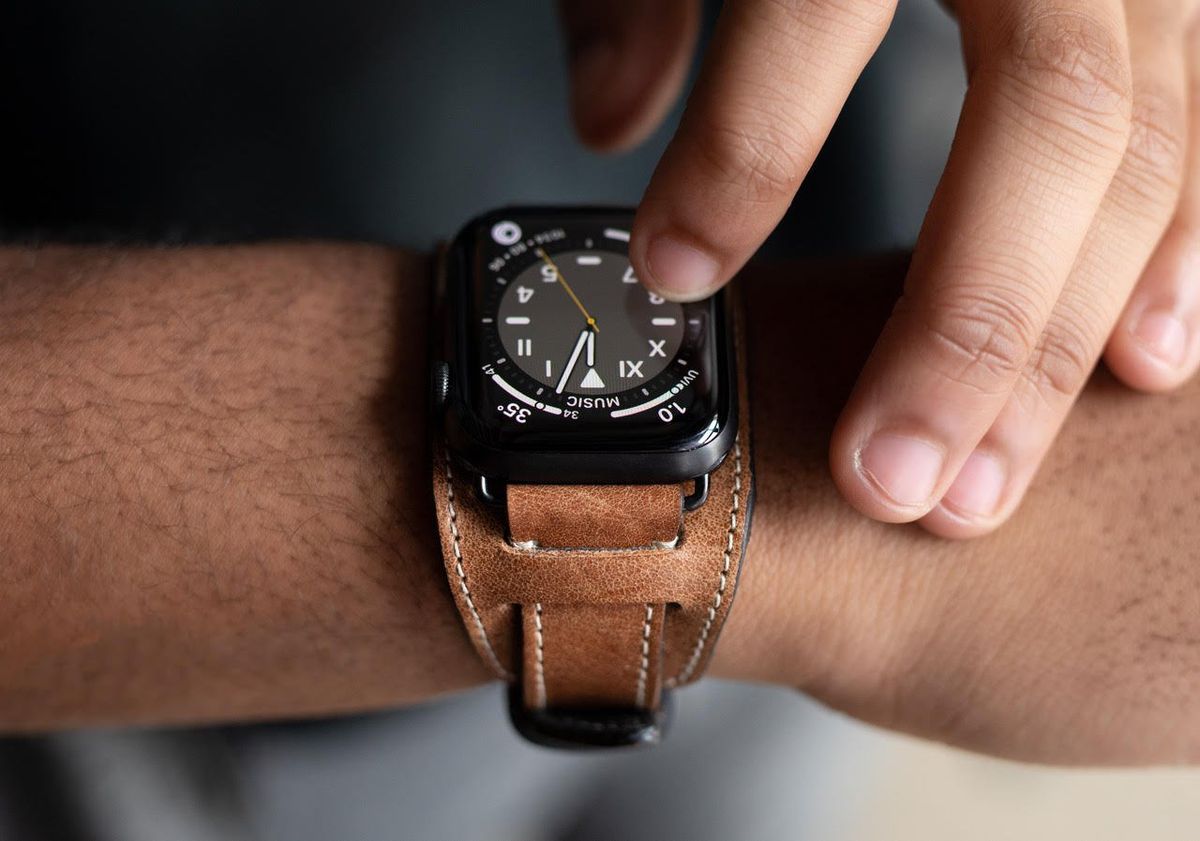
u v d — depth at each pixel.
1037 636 0.27
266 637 0.27
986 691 0.28
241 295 0.28
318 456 0.26
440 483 0.26
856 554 0.27
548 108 0.39
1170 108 0.26
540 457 0.26
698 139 0.25
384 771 0.36
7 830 0.33
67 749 0.34
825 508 0.27
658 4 0.36
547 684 0.27
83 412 0.26
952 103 0.39
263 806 0.35
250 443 0.26
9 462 0.26
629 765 0.39
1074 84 0.24
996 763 0.51
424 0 0.39
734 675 0.29
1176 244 0.27
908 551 0.27
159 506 0.26
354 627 0.27
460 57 0.39
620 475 0.26
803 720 0.40
